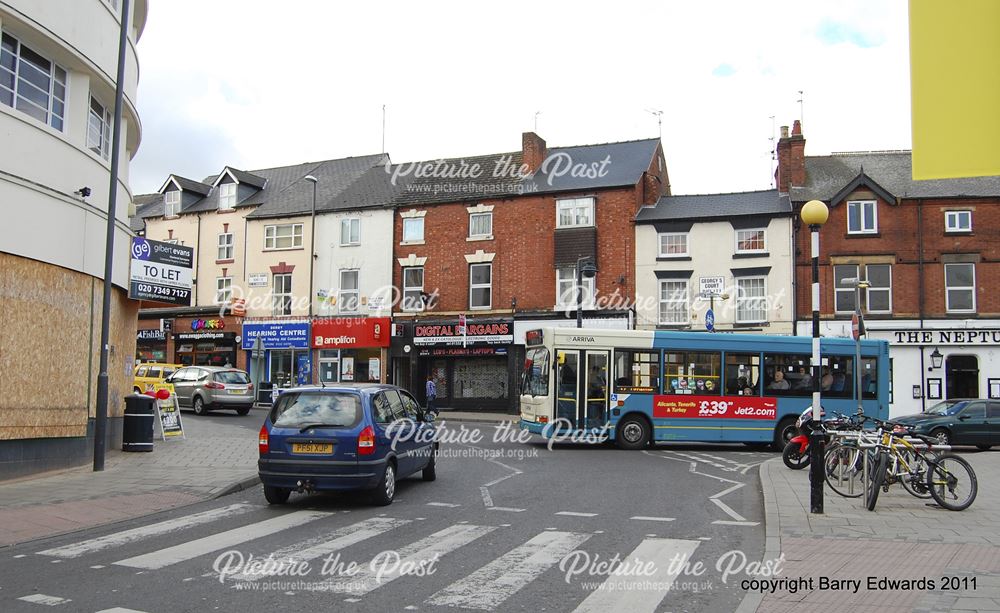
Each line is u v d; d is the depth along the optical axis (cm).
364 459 1061
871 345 2069
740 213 3036
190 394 2864
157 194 4916
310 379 3703
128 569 722
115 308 1681
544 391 1964
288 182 4231
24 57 1300
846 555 776
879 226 2919
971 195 2880
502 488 1270
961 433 2170
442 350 3428
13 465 1241
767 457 1862
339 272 3706
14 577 691
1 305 1216
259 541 852
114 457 1571
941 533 887
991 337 2789
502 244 3384
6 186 1226
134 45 1731
